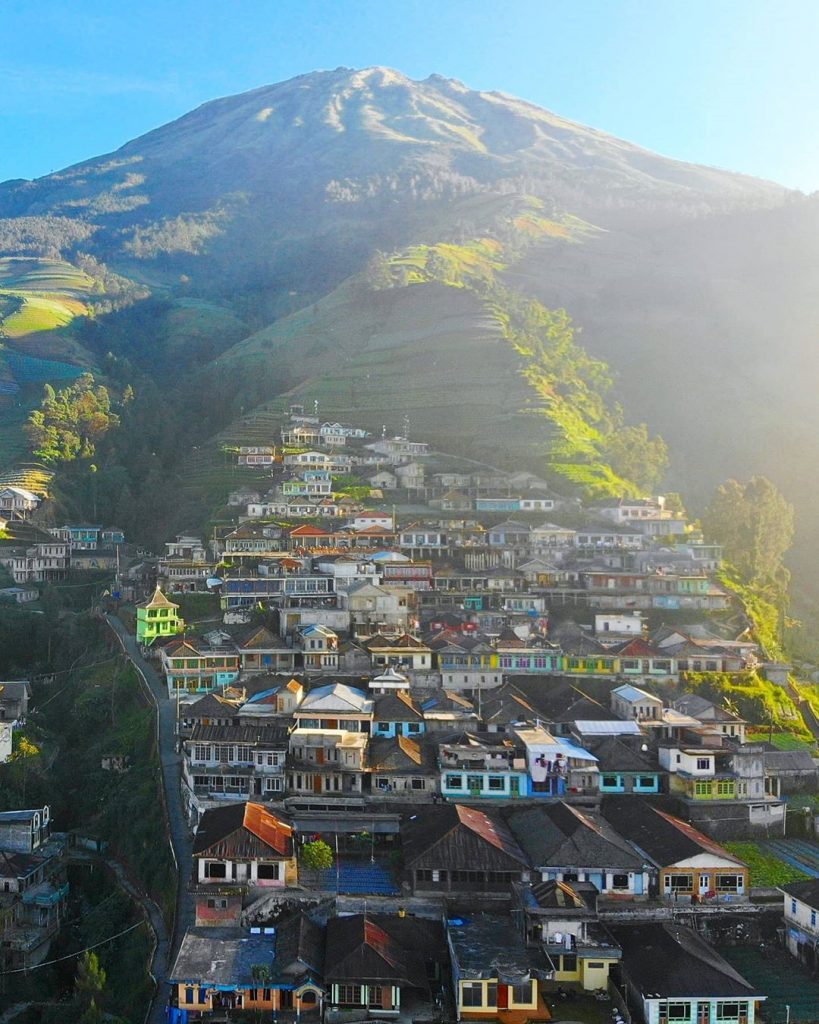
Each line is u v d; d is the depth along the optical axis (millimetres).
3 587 172125
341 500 186125
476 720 106938
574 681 122562
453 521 173375
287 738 97938
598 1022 68125
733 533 168875
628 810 93500
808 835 97500
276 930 75688
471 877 79875
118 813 102812
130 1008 74000
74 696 133875
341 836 90312
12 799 107062
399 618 135875
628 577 147750
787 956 78688
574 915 73688
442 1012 68812
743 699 120750
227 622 140500
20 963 86062
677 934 75188
